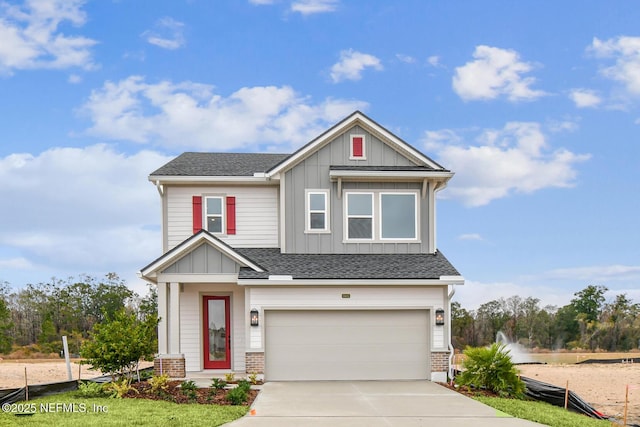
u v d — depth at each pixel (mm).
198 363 20234
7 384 21578
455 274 18750
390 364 18812
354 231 20516
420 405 14094
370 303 18781
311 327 18828
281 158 23734
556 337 47688
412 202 20656
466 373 16719
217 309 20625
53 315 43031
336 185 20547
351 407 13789
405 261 19766
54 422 11367
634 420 15062
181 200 21312
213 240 18672
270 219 21547
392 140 20609
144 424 11336
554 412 14148
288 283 18312
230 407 13500
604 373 27453
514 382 16172
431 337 18750
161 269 18672
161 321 18547
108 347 15234
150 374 18047
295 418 12484
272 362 18672
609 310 48094
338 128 20484
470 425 11953
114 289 45094
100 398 14469
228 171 21484
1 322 37969
